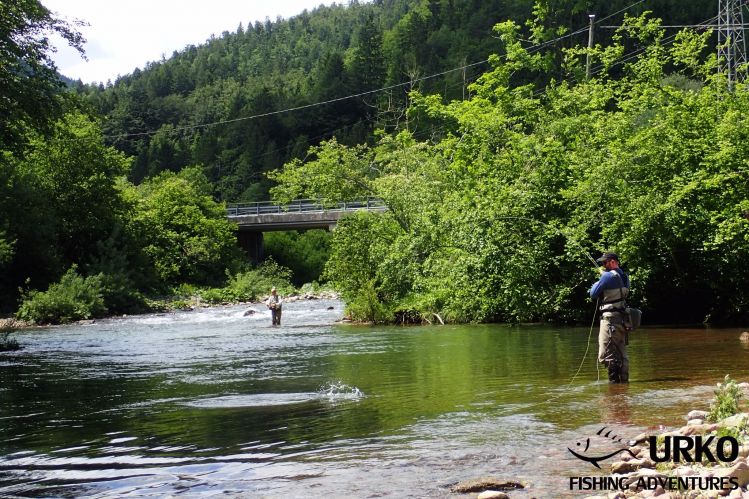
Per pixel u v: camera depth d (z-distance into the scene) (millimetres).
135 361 15430
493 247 20891
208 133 140250
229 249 68938
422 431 7168
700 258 19297
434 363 12859
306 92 146500
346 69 144375
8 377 13078
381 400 9086
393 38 148875
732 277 18844
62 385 11781
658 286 20031
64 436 7590
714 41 61375
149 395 10281
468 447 6449
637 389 9203
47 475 6004
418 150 34031
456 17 133000
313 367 12953
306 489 5348
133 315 40000
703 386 9250
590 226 20000
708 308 20219
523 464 5836
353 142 118312
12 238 42000
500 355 13750
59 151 49062
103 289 40281
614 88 25922
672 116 19844
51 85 26812
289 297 57250
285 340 19609
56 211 48062
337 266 28125
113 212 51344
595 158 20219
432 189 28859
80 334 25844
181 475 5871
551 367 11742
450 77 104062
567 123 23594
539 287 21109
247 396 9805
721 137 18344
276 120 135125
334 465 6000
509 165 22719
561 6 41562
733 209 17469
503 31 33906
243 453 6535
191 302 51000
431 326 22859
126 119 159125
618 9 76875
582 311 20719
